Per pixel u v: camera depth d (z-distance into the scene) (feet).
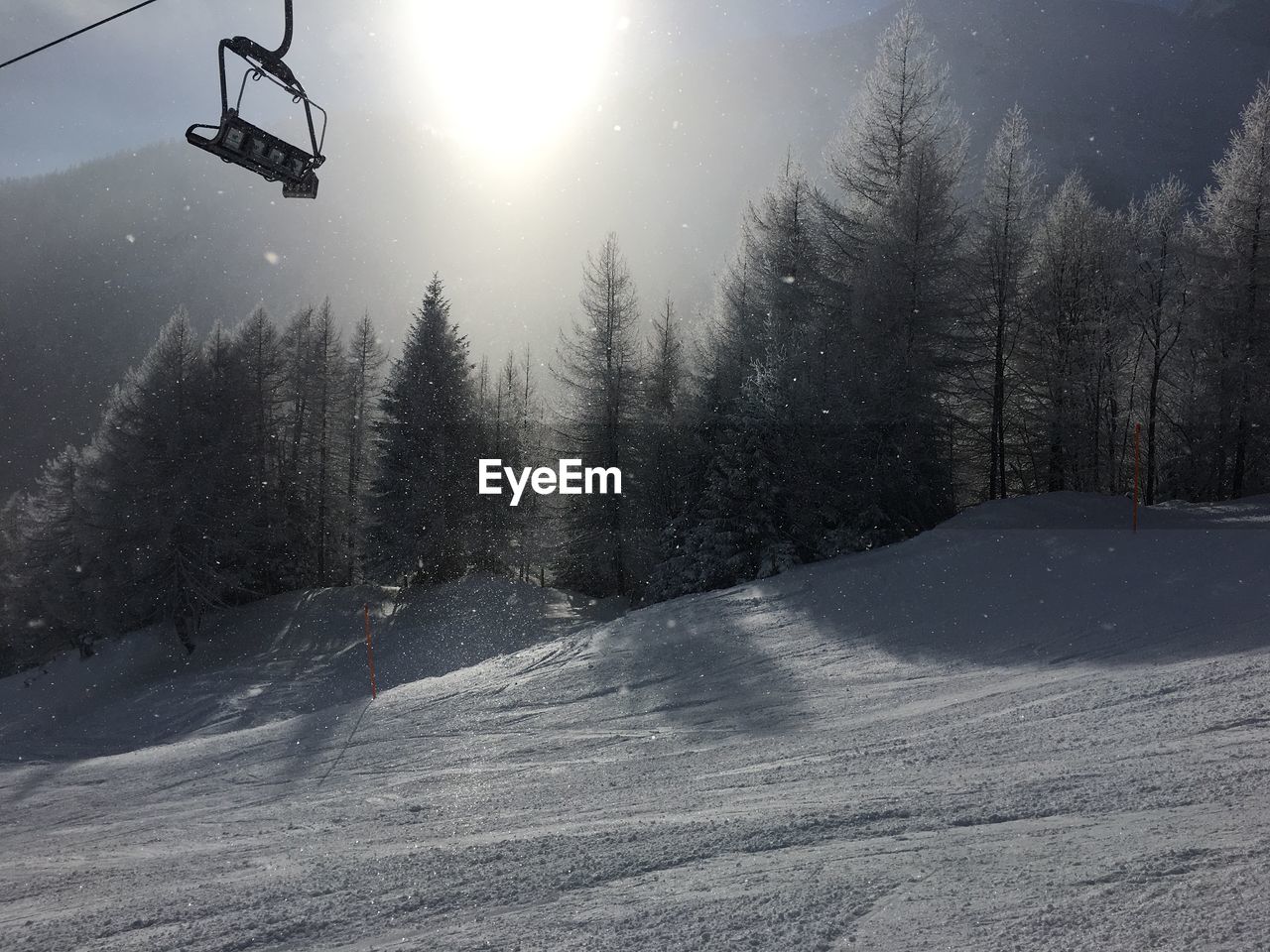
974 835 14.37
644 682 52.95
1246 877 9.73
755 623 63.87
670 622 68.85
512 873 15.15
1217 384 115.14
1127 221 137.80
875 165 107.86
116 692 110.83
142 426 132.98
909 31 106.42
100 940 13.89
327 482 167.32
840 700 40.86
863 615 60.23
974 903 10.22
